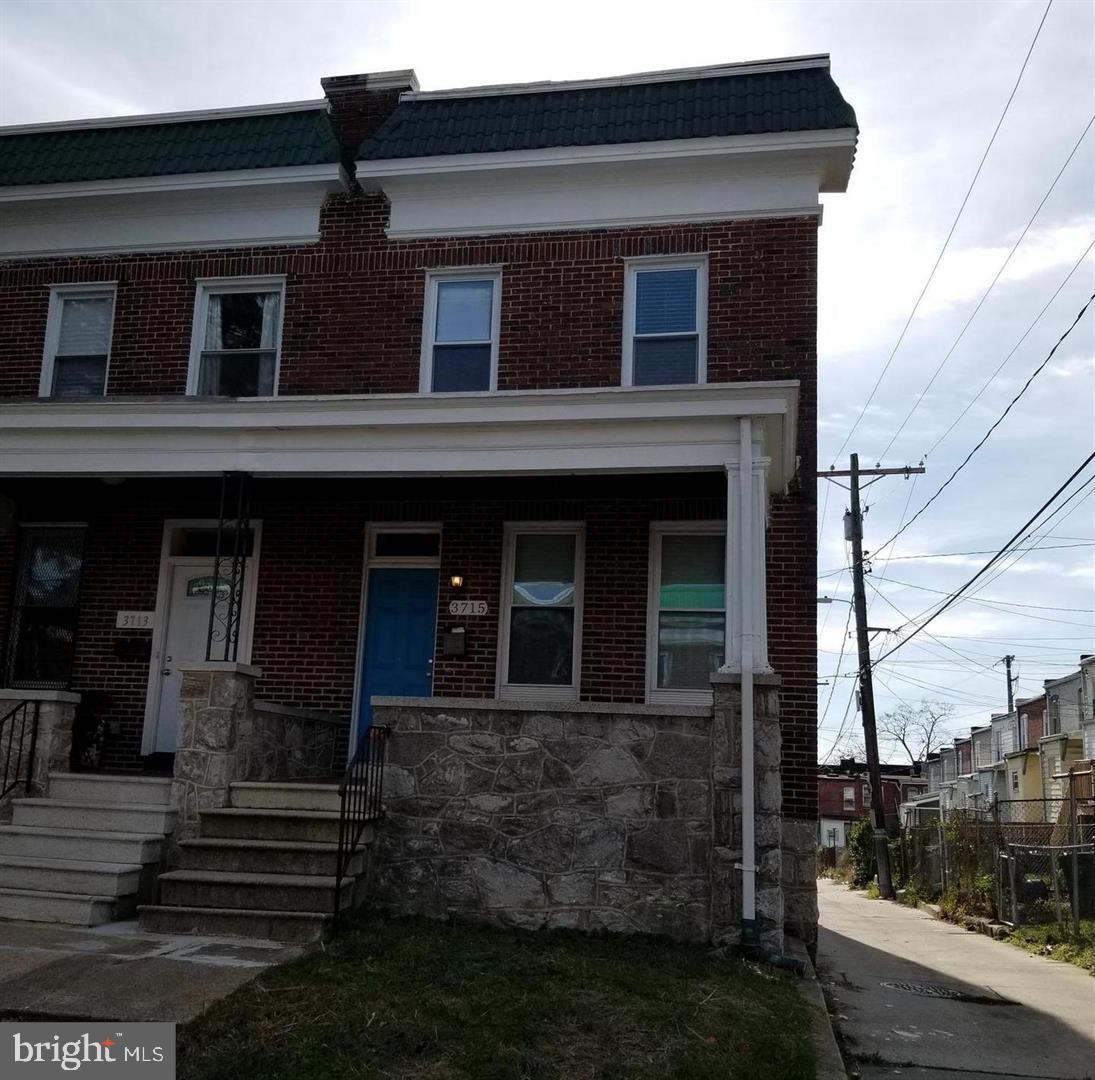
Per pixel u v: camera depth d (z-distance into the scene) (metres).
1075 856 13.23
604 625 10.99
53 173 12.59
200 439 9.79
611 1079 5.30
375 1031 5.59
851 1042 7.54
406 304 11.91
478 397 9.20
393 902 8.62
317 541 11.73
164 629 11.86
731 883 8.16
